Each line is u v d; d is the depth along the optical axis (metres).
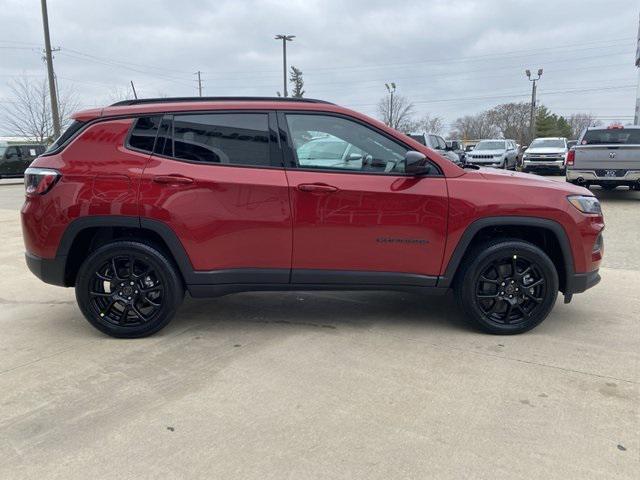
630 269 6.17
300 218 3.86
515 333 4.11
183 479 2.38
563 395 3.12
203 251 3.90
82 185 3.84
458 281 4.07
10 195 17.67
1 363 3.63
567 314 4.59
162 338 4.08
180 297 4.06
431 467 2.46
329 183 3.84
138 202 3.82
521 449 2.59
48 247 3.91
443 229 3.90
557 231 3.94
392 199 3.86
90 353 3.79
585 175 12.05
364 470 2.44
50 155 3.97
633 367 3.51
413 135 14.38
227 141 3.90
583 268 4.04
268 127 3.90
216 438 2.70
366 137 3.94
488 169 4.62
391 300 5.03
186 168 3.85
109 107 3.99
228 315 4.61
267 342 3.97
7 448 2.63
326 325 4.34
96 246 4.18
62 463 2.50
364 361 3.62
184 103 3.95
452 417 2.88
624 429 2.76
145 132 3.90
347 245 3.91
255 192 3.83
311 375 3.40
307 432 2.75
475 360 3.62
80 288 3.99
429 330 4.22
